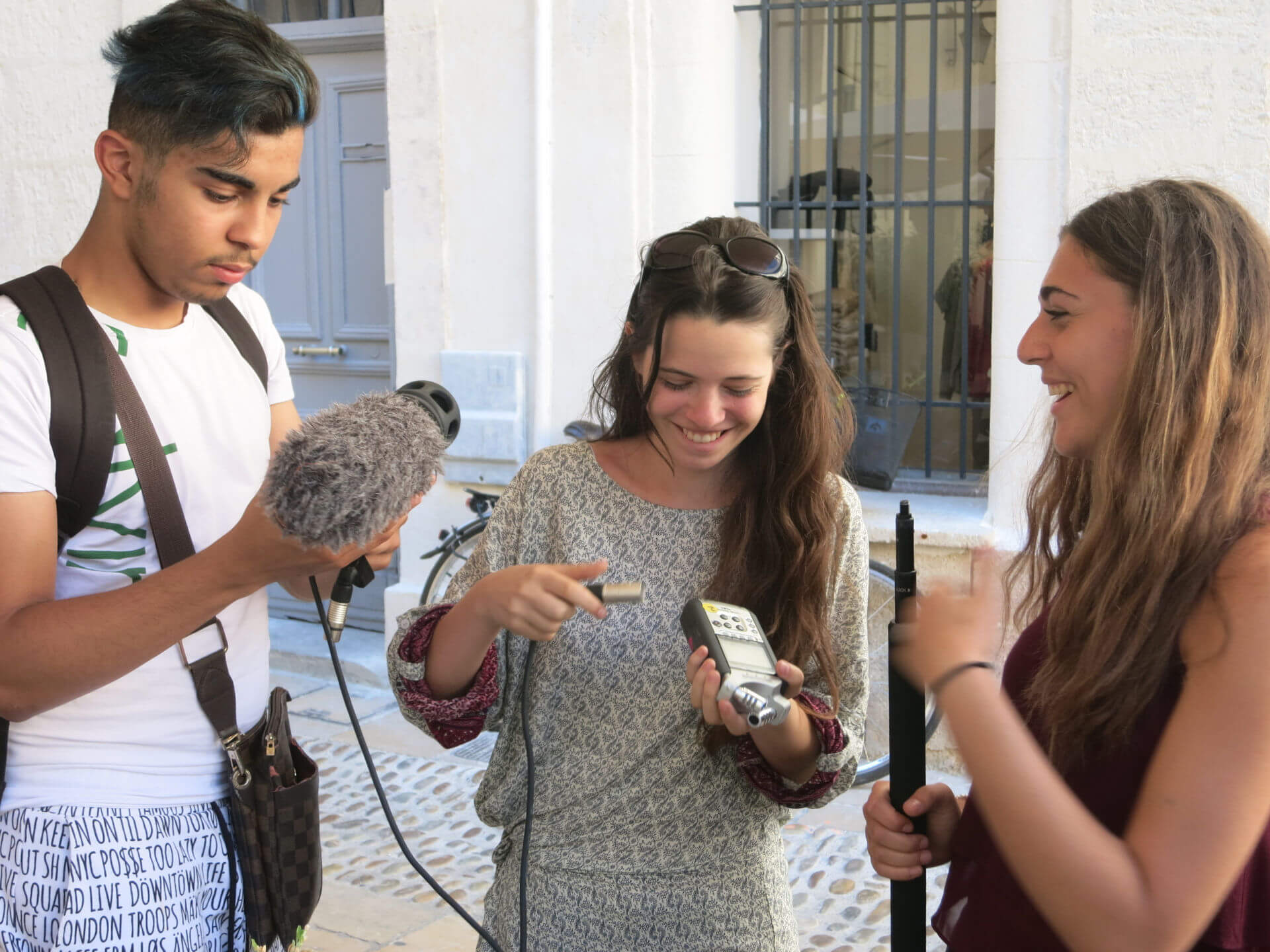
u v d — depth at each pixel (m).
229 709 1.50
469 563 1.56
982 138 4.28
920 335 4.48
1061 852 1.03
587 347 4.30
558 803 1.46
